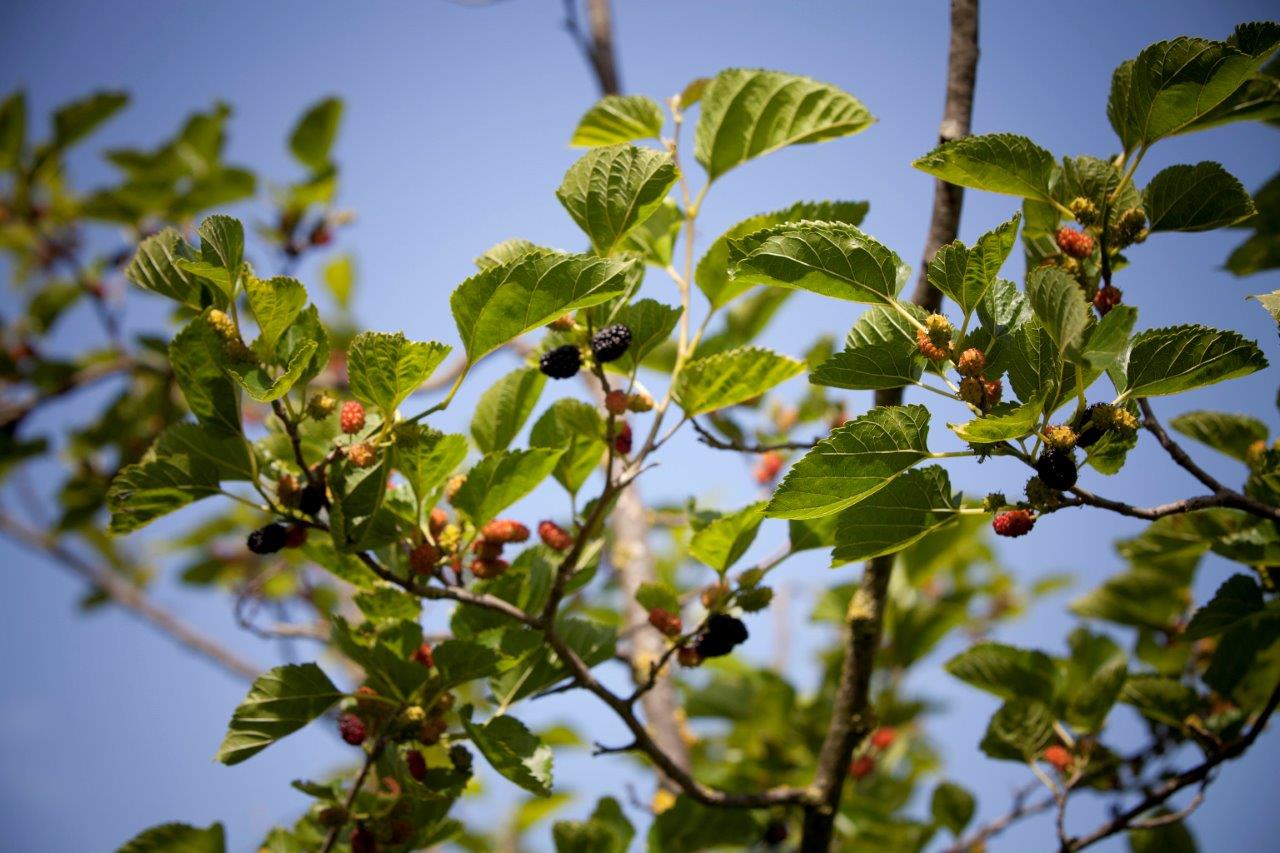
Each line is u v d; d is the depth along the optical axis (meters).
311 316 0.96
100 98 1.84
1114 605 1.26
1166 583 1.25
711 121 1.07
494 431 1.04
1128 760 1.21
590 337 0.98
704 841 1.14
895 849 1.28
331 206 1.89
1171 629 1.25
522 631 1.02
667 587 1.03
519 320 0.93
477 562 1.00
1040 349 0.88
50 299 2.02
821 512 0.90
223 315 0.93
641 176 0.96
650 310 1.00
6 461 1.93
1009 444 0.88
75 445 1.94
